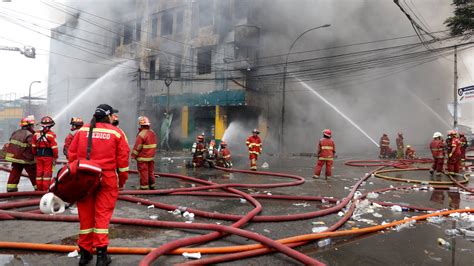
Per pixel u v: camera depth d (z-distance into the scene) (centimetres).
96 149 271
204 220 428
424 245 342
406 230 400
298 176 916
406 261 296
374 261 295
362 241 353
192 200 564
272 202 566
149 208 494
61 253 297
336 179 905
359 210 499
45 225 387
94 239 263
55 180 256
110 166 275
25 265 268
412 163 1507
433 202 589
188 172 1001
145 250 299
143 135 625
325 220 439
